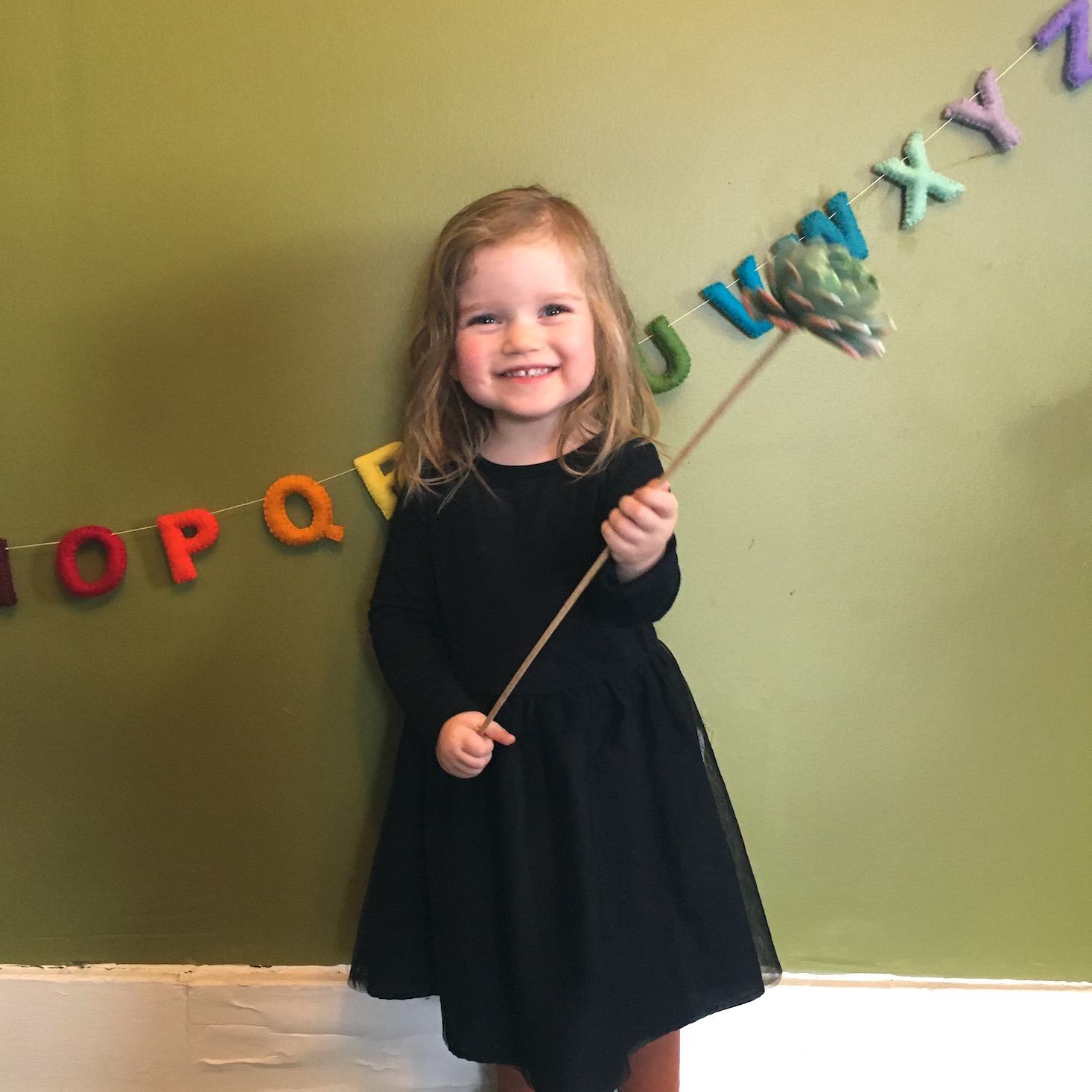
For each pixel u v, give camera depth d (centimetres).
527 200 81
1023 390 96
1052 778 103
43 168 93
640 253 93
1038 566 99
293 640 100
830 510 98
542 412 80
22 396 96
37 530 98
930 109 91
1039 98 91
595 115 91
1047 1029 105
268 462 97
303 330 94
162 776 104
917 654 101
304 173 92
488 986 84
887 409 96
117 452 97
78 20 90
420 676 85
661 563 75
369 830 104
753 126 91
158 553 99
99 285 94
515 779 82
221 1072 108
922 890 106
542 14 90
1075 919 106
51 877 106
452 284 82
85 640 101
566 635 83
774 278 66
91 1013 107
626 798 83
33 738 103
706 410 96
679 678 90
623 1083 91
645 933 84
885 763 103
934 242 93
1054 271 94
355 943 98
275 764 103
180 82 91
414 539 90
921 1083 107
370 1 90
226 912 107
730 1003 86
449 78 91
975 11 90
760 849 105
